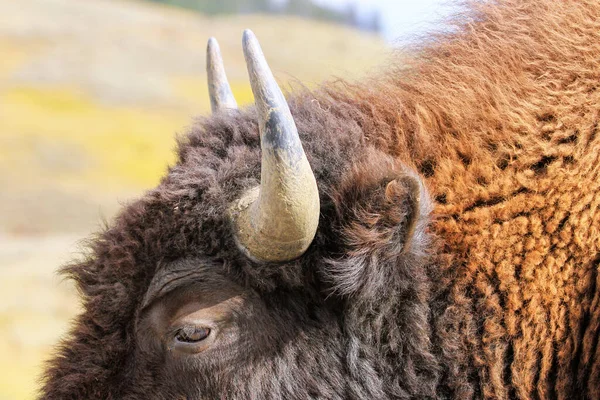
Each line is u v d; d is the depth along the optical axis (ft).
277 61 293.23
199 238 12.50
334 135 13.10
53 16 298.56
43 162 165.68
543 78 13.41
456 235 12.47
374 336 12.32
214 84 16.07
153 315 12.63
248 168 12.84
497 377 12.04
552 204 12.25
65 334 13.93
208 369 12.35
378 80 15.19
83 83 236.02
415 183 11.14
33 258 80.07
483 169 12.78
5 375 48.78
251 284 12.34
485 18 15.02
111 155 183.21
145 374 12.65
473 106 13.52
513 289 12.10
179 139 14.46
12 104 209.67
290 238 11.44
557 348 12.05
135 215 13.01
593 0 13.96
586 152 12.47
